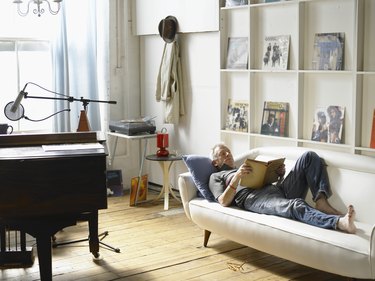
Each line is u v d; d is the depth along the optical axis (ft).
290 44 15.69
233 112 17.56
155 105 21.13
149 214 17.79
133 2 21.21
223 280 12.37
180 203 19.11
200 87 19.01
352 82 14.11
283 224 12.01
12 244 14.80
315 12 15.02
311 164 13.35
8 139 11.85
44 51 19.66
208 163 14.64
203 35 18.63
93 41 20.15
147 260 13.64
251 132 16.87
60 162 10.55
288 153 14.46
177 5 19.10
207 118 18.88
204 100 18.92
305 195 13.57
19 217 10.67
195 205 14.16
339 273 10.91
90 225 13.38
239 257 13.79
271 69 16.02
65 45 19.40
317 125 15.14
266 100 16.57
